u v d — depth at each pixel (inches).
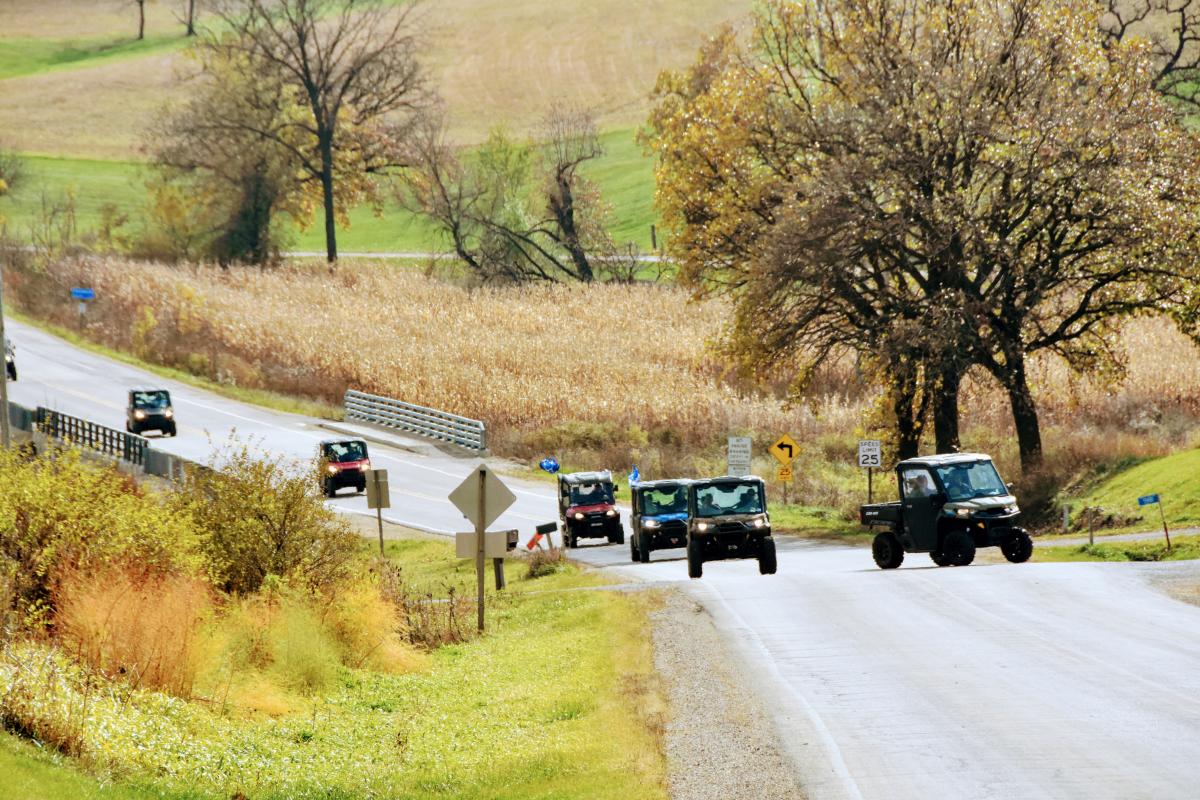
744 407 7199.8
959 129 4881.9
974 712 1658.5
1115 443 5147.6
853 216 4864.7
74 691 1611.7
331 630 2422.5
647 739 1610.5
